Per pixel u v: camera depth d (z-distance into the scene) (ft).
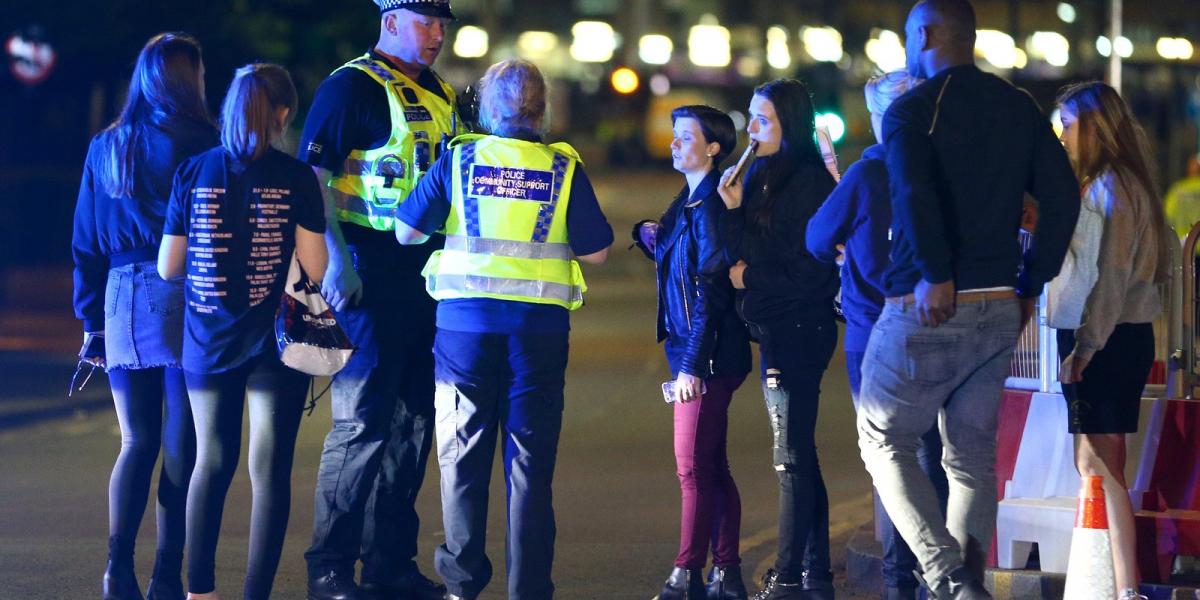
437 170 69.15
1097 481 64.95
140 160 69.72
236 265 66.95
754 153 70.64
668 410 145.48
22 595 77.66
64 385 159.84
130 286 70.23
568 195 68.69
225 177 67.05
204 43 229.04
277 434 68.85
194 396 68.13
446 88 77.77
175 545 71.31
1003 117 61.52
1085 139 66.90
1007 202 61.57
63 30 228.63
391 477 77.05
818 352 70.38
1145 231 66.39
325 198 72.74
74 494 106.11
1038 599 73.20
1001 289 61.87
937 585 61.98
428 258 75.51
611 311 244.01
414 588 77.51
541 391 68.90
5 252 271.28
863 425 64.13
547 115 69.77
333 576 74.74
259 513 68.85
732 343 71.05
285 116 68.28
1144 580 73.26
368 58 76.02
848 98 574.15
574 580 82.94
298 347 67.41
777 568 71.15
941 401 63.00
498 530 94.73
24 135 277.64
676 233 71.10
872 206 65.26
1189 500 73.41
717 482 73.15
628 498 105.50
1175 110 281.33
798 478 70.69
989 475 63.87
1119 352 67.56
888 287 62.75
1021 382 78.69
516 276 68.03
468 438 69.26
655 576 83.92
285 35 237.25
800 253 69.15
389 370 74.54
